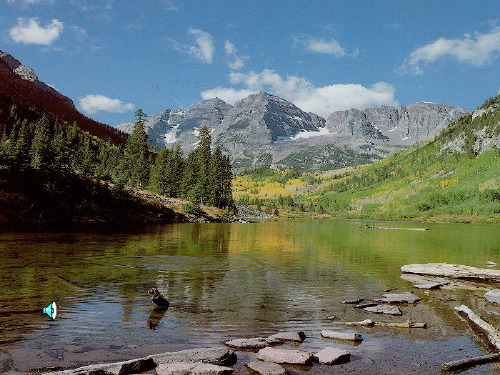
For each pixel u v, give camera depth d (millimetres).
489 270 24359
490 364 9992
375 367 9664
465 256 36094
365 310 15555
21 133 76562
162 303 15578
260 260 30766
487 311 15703
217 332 12430
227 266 26984
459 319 14453
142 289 18641
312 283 21375
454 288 20594
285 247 42562
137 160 149625
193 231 66062
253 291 18938
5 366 9188
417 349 11086
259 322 13680
